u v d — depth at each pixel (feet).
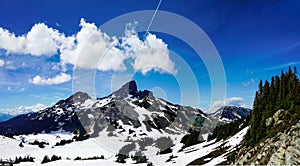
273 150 141.08
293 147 128.06
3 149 581.53
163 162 305.12
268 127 181.16
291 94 194.59
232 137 304.71
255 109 215.72
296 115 155.94
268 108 206.59
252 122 200.75
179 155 325.01
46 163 423.64
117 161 355.77
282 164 126.41
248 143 191.31
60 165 393.09
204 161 243.81
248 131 205.26
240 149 201.57
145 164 310.24
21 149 611.06
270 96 226.58
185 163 270.26
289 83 222.48
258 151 157.58
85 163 385.09
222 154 238.07
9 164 428.15
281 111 189.06
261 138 180.86
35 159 495.00
